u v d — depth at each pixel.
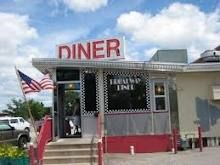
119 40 19.72
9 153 14.27
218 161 15.01
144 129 19.31
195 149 19.06
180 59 21.78
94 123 19.20
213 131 19.91
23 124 33.94
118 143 19.09
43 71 20.19
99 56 19.91
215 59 22.25
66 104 19.34
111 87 19.52
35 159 14.89
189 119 19.86
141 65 19.25
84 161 16.06
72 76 19.50
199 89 20.05
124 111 19.39
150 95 19.58
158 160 16.14
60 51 20.36
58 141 17.66
